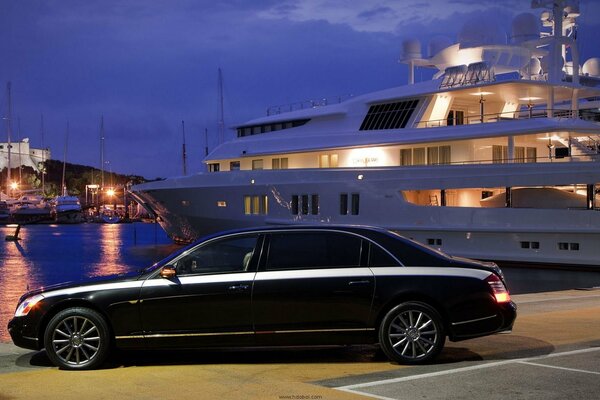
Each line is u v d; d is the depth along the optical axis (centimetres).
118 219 12688
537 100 3036
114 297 738
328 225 781
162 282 742
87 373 716
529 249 2389
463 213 2502
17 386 657
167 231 3581
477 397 602
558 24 2900
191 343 739
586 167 2292
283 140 3288
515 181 2411
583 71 3606
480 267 764
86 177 18775
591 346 839
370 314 736
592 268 2269
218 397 607
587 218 2277
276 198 2908
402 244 766
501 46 2927
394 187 2639
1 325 1764
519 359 765
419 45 3353
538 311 1191
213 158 3575
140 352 831
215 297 736
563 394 610
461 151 2720
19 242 6475
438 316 739
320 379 677
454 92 2802
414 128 2859
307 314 736
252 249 762
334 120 3198
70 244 6088
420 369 719
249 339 738
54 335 736
